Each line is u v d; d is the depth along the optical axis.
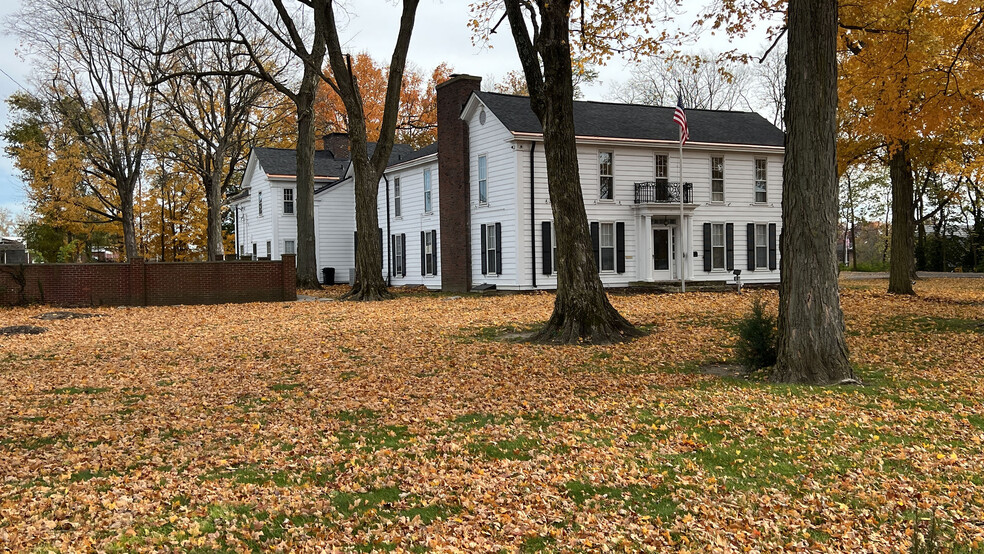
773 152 31.80
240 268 26.70
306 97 33.53
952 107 15.73
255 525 5.07
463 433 7.54
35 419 8.43
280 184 41.53
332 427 7.89
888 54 15.73
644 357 12.31
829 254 9.87
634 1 15.39
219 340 15.32
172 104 36.12
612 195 28.88
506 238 27.78
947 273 45.41
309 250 34.41
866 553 4.61
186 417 8.45
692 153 30.23
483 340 14.78
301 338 15.38
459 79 29.84
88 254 56.66
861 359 11.59
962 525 4.95
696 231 30.39
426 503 5.51
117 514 5.23
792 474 6.12
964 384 9.47
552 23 14.16
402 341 14.67
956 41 15.45
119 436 7.62
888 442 6.98
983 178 20.16
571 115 14.62
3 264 24.83
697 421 7.87
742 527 5.04
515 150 26.89
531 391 9.62
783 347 10.12
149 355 13.29
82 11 32.78
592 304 14.52
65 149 39.38
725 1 15.66
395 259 36.69
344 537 4.88
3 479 6.20
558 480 5.97
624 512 5.31
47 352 13.89
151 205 45.22
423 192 33.75
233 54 34.22
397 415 8.39
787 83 10.02
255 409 8.86
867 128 17.84
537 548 4.73
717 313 18.44
